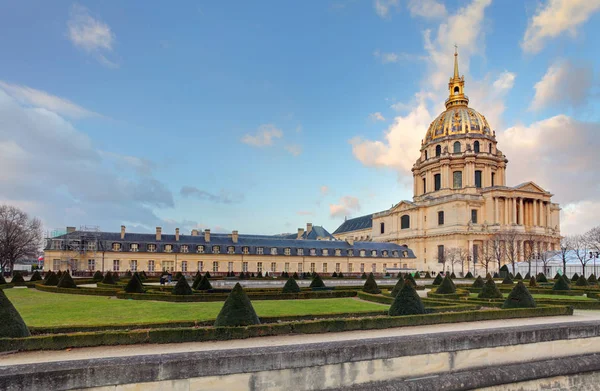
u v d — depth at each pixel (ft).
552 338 61.16
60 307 106.73
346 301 131.03
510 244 361.10
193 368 42.75
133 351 58.65
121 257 317.63
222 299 128.16
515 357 58.29
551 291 169.68
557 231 450.30
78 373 39.17
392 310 88.17
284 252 369.91
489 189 418.72
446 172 449.06
